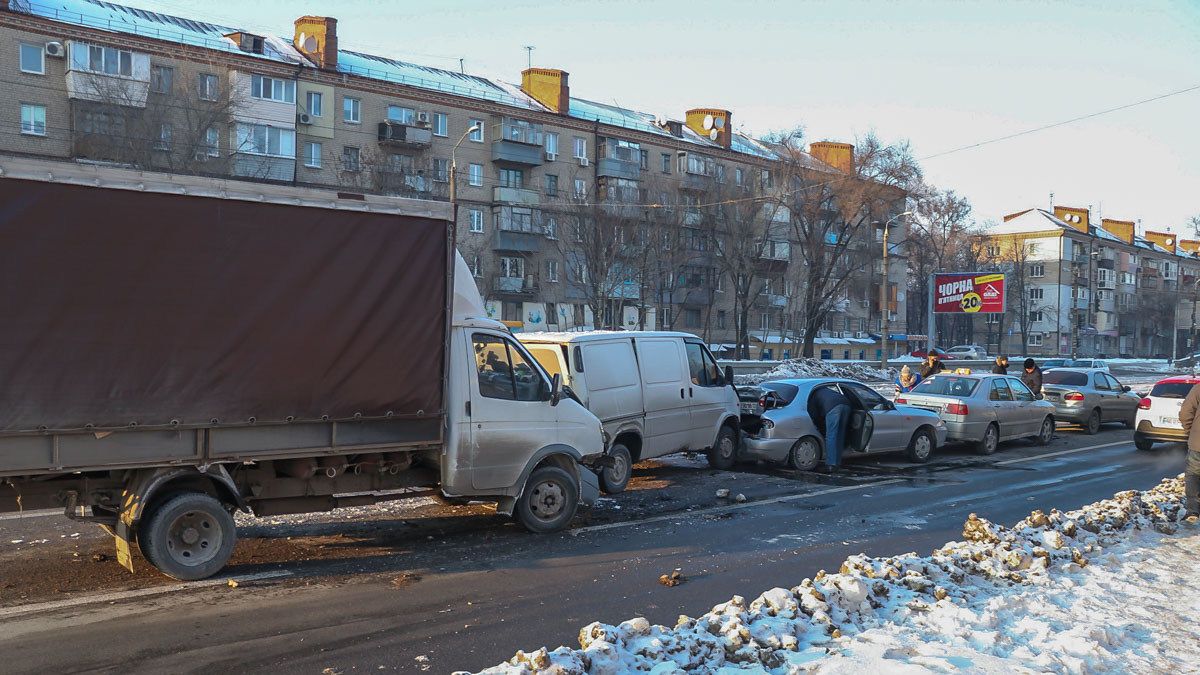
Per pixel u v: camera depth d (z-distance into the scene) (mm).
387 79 50438
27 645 5418
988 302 48969
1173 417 16906
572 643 5660
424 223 8086
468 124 52750
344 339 7602
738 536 9070
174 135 37062
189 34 43500
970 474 13938
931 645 5125
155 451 6773
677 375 12664
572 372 11078
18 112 37750
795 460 13852
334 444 7613
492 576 7309
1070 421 21172
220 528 7102
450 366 8438
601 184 57844
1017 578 6887
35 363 6309
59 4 40812
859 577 6109
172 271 6828
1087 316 100375
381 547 8312
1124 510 9250
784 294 63781
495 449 8672
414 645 5559
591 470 9789
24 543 8180
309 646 5496
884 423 14570
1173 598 6652
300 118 45750
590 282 49875
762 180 53031
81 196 6500
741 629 5027
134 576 7078
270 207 7266
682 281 59031
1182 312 90812
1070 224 102312
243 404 7105
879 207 51031
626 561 7914
